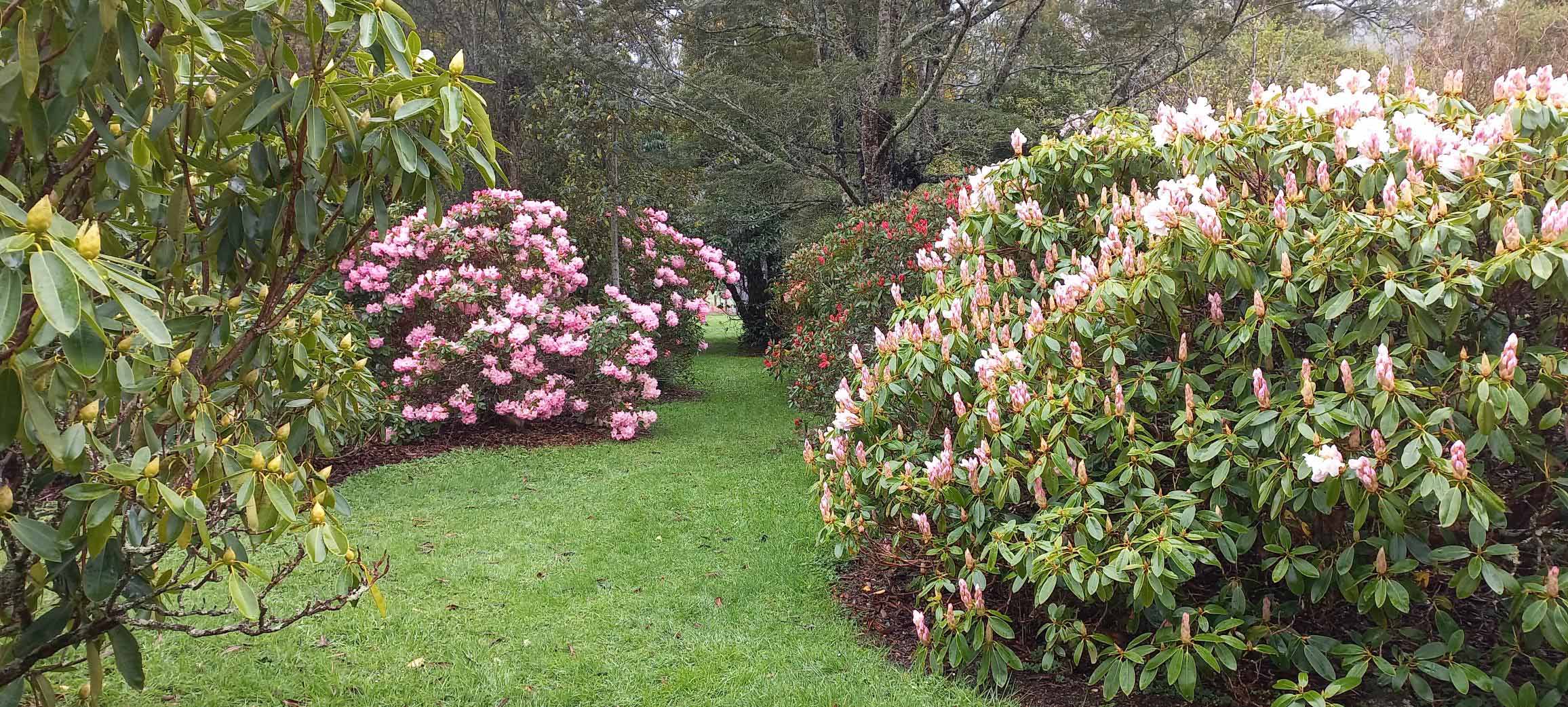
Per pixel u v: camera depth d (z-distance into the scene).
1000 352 3.07
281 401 2.42
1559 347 2.51
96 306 1.64
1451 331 2.29
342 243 2.11
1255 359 2.77
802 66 10.79
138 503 1.74
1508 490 2.60
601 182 9.70
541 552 4.45
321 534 1.93
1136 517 2.62
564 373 8.20
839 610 3.68
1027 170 3.66
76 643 1.93
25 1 1.44
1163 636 2.59
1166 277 2.68
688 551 4.47
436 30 12.12
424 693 2.90
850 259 7.46
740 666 3.11
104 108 1.78
